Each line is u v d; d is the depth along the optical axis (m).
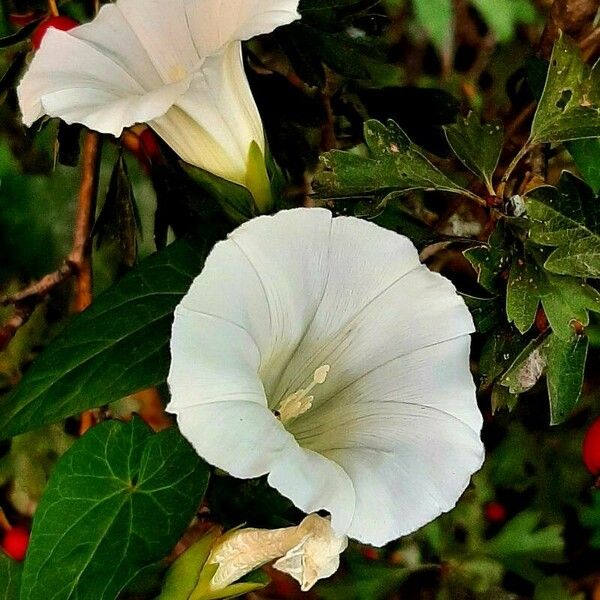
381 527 0.31
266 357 0.33
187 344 0.31
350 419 0.34
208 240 0.37
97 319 0.36
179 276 0.36
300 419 0.34
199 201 0.39
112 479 0.35
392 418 0.33
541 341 0.35
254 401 0.31
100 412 0.42
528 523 0.47
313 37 0.39
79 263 0.41
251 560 0.34
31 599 0.34
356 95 0.42
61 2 0.41
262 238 0.32
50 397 0.35
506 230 0.36
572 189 0.35
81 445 0.35
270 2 0.33
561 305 0.35
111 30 0.35
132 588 0.35
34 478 0.48
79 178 0.49
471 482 0.47
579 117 0.36
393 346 0.34
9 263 0.48
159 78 0.36
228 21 0.34
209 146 0.34
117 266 0.48
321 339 0.34
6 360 0.46
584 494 0.47
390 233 0.33
